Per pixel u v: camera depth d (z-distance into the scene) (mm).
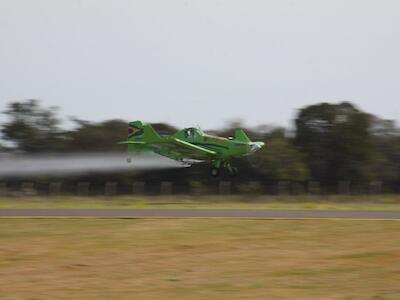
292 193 76312
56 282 23672
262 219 38625
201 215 41344
